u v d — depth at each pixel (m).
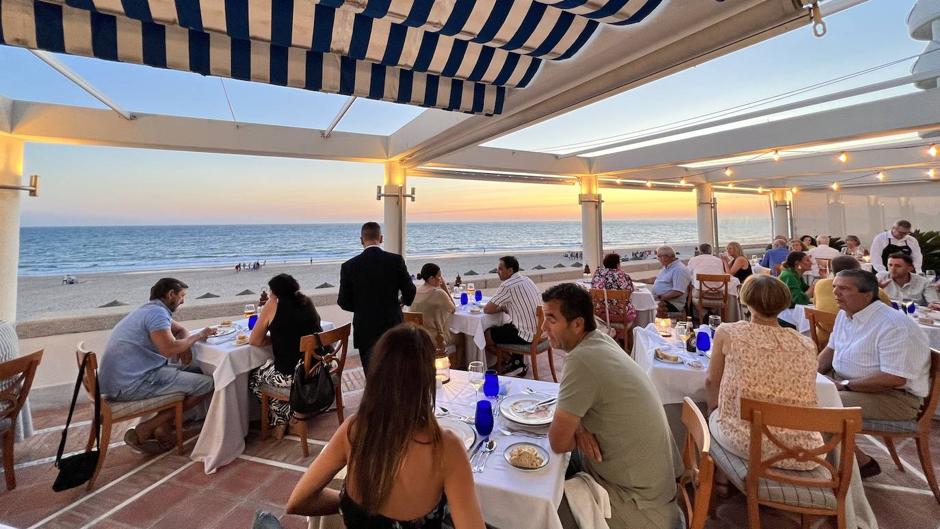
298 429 2.69
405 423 0.95
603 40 1.93
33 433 2.96
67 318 3.52
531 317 3.77
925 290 3.90
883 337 2.12
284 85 2.00
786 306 1.78
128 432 2.65
